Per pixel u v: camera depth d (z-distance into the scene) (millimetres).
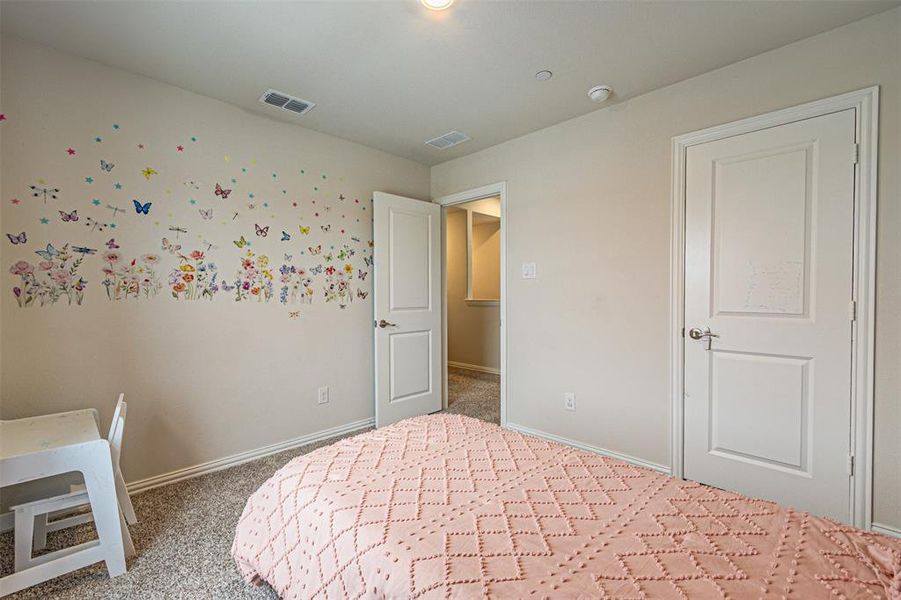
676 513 1070
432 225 3719
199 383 2461
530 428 3115
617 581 815
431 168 3875
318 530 1120
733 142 2150
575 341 2822
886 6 1703
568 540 963
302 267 2934
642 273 2492
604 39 1925
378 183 3424
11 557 1701
